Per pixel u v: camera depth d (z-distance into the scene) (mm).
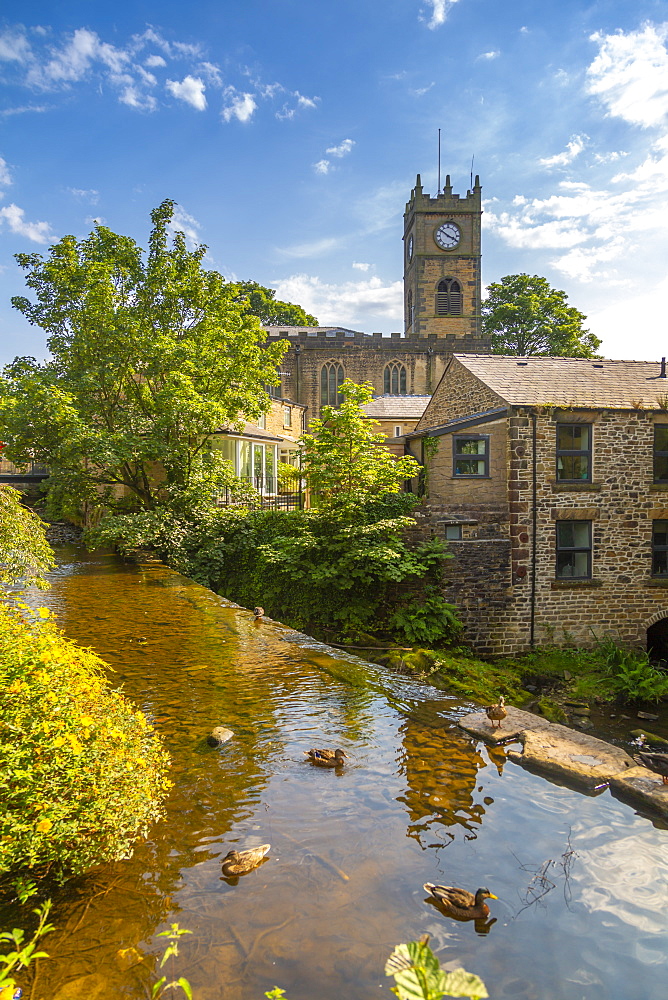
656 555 17016
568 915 3465
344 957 2990
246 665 7762
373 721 6180
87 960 2906
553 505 16219
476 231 59375
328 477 16875
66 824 3098
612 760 5488
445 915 3369
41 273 19922
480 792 4855
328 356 49844
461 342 51000
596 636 16422
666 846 4227
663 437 16953
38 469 30188
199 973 2850
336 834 4105
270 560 16016
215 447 24500
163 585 13250
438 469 18859
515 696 13000
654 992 2941
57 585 13188
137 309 20359
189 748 5324
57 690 3408
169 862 3711
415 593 15828
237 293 22906
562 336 51125
